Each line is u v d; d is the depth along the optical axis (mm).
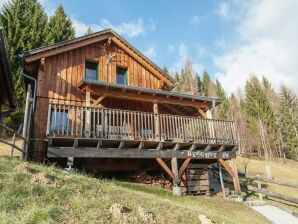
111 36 17844
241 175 21656
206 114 17016
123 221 5930
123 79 18281
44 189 6484
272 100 74125
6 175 6672
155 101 15328
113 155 12188
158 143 13297
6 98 13266
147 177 14391
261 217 11656
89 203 6367
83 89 14039
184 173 15148
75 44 16391
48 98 14734
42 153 13273
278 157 55062
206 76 78625
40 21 34875
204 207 11148
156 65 18844
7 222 4898
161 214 6875
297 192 20391
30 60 14930
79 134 12531
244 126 53812
